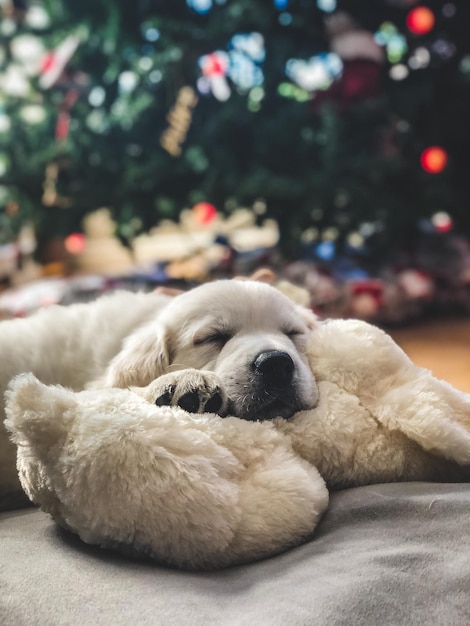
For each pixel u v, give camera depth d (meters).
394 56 1.22
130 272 1.37
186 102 1.11
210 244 1.49
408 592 0.21
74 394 0.28
